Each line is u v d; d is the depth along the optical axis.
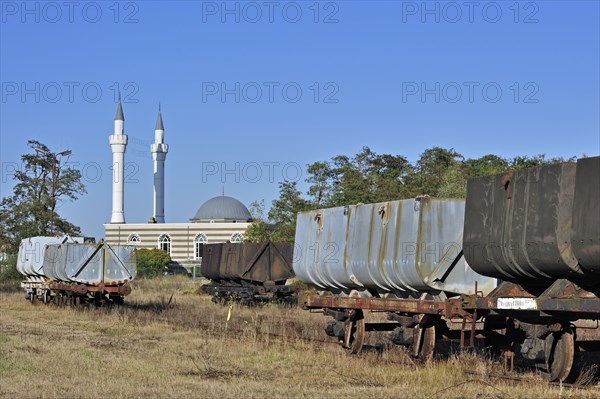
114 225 136.75
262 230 87.75
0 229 90.88
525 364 23.12
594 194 17.50
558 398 17.73
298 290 51.44
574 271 18.31
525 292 20.75
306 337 30.42
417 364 22.66
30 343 28.14
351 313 26.33
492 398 17.89
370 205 25.95
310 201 82.94
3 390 18.62
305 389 19.12
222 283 55.34
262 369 22.77
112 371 21.78
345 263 26.81
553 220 18.44
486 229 20.62
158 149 150.00
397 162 91.44
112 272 45.94
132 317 39.81
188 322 37.06
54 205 92.88
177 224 134.75
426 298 23.42
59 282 48.94
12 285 78.62
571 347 19.73
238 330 32.84
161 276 103.25
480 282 23.05
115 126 140.38
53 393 18.20
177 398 17.77
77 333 32.78
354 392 18.73
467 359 22.72
